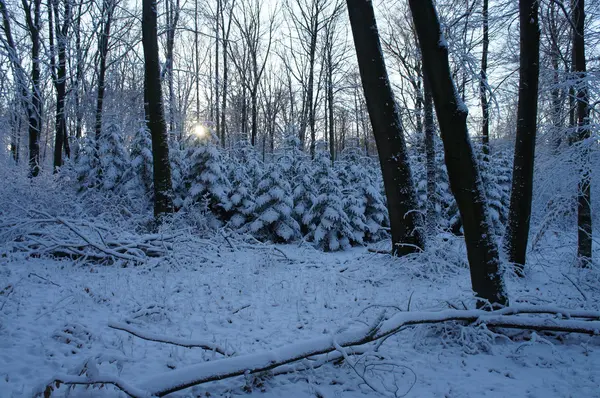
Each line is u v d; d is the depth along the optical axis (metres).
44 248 8.22
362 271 7.98
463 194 4.93
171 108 17.75
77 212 10.36
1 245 8.22
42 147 35.88
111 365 3.83
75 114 19.48
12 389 3.22
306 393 3.37
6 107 10.60
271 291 6.97
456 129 4.82
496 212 14.46
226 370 3.15
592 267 7.62
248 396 3.29
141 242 8.80
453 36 9.02
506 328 4.76
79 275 7.26
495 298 4.87
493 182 15.39
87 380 2.84
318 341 3.56
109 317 5.22
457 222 14.70
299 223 15.30
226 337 4.82
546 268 8.41
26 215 9.48
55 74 16.23
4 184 10.51
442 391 3.46
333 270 8.34
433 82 4.84
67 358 3.91
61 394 3.16
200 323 5.29
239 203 15.06
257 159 18.02
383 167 8.37
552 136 9.91
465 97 10.67
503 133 15.19
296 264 9.31
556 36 10.47
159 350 4.30
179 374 3.04
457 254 8.47
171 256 8.49
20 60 9.80
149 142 14.96
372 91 8.17
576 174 8.53
